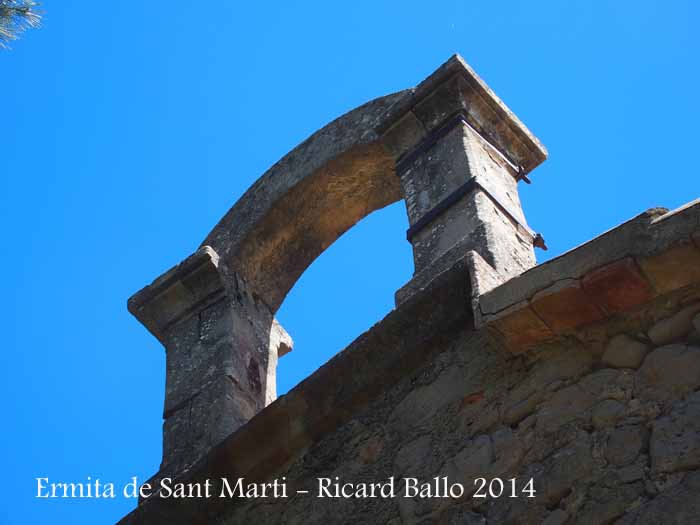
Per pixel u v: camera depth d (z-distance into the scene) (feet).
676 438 23.02
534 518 23.86
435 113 34.99
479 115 35.01
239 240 38.04
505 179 34.06
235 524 29.19
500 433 25.67
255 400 34.99
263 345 36.76
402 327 28.27
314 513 27.89
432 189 33.40
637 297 24.80
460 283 27.71
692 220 23.99
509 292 25.84
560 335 25.82
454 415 26.84
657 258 24.21
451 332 27.89
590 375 25.04
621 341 25.00
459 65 34.94
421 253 31.78
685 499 22.17
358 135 37.22
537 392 25.64
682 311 24.53
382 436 27.89
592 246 25.04
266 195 38.50
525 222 32.81
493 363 26.86
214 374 34.78
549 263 25.55
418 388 27.96
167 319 37.45
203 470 29.96
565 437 24.52
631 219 24.77
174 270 37.58
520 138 35.53
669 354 24.20
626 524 22.52
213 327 36.35
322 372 29.09
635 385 24.29
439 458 26.37
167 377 35.60
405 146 35.22
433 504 25.72
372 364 28.58
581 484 23.63
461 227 31.50
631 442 23.52
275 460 29.43
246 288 37.70
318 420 28.99
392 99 37.68
